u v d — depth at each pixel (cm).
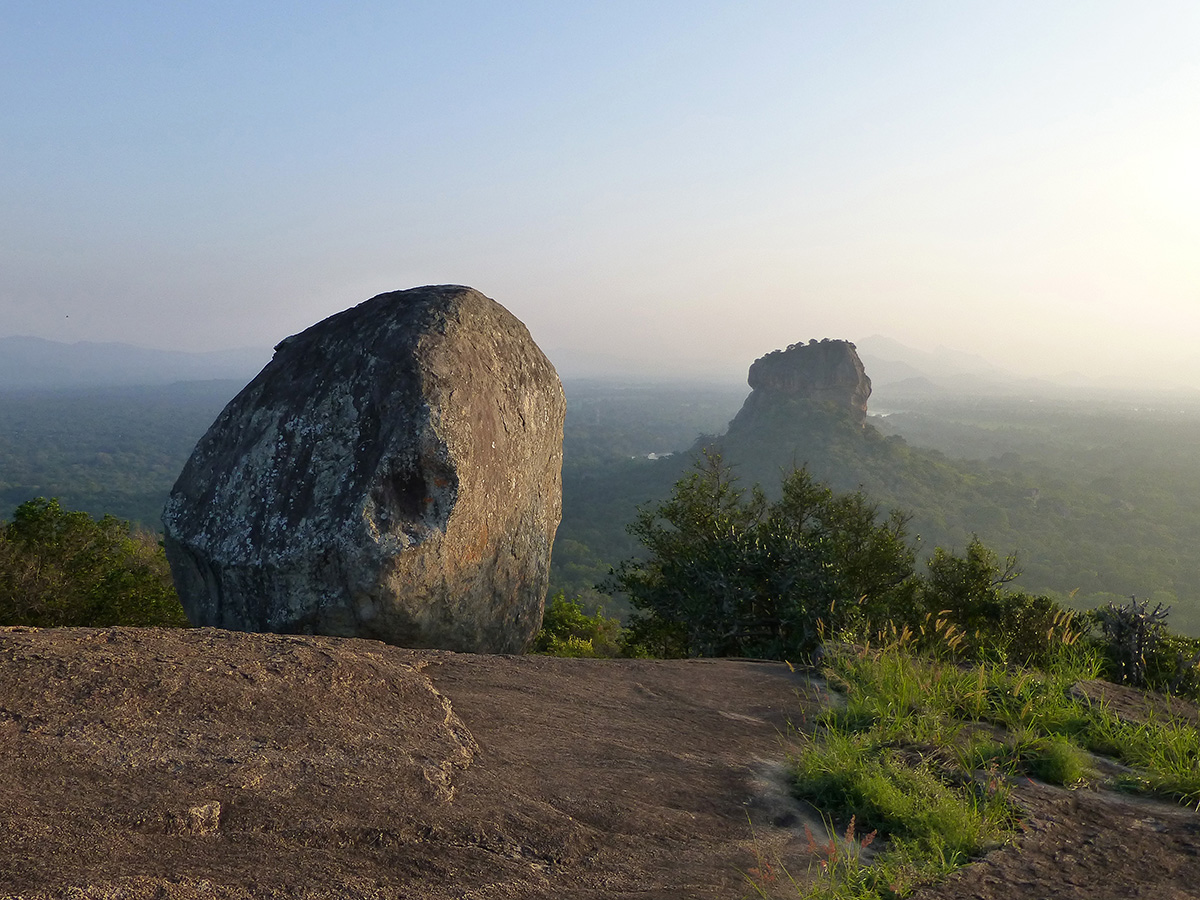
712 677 650
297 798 339
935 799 410
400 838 328
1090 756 497
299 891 279
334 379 729
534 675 586
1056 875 346
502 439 769
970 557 1059
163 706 388
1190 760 472
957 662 732
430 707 465
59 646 434
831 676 645
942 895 326
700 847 372
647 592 1092
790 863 365
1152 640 738
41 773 316
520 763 429
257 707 409
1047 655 761
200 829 304
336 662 475
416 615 673
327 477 679
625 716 532
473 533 717
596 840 362
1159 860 362
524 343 874
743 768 471
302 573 651
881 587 1201
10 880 248
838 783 438
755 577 978
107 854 275
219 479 730
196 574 729
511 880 316
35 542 1258
